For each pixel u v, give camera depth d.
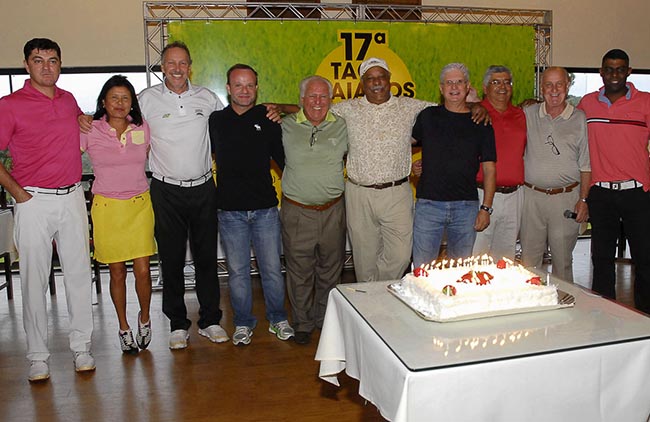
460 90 3.19
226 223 3.44
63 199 3.06
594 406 1.72
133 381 3.13
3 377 3.22
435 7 5.28
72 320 3.27
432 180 3.29
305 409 2.79
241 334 3.60
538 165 3.58
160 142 3.31
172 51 3.24
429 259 3.39
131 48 5.41
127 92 3.14
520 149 3.55
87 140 3.16
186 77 3.30
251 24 4.91
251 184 3.38
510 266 2.31
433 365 1.57
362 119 3.32
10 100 2.91
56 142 2.99
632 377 1.74
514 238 3.65
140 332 3.56
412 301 2.07
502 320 1.92
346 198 3.48
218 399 2.91
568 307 2.02
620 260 5.66
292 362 3.35
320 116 3.27
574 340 1.73
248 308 3.63
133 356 3.49
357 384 3.07
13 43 5.27
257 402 2.87
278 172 5.07
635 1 6.26
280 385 3.06
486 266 2.30
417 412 1.55
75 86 5.55
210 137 3.46
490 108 3.55
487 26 5.33
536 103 3.69
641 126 3.44
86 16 5.33
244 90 3.24
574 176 3.56
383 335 1.80
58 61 2.98
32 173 2.99
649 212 3.50
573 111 3.54
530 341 1.73
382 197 3.34
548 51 5.64
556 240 3.65
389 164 3.32
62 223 3.09
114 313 4.38
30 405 2.88
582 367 1.68
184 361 3.39
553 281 2.36
